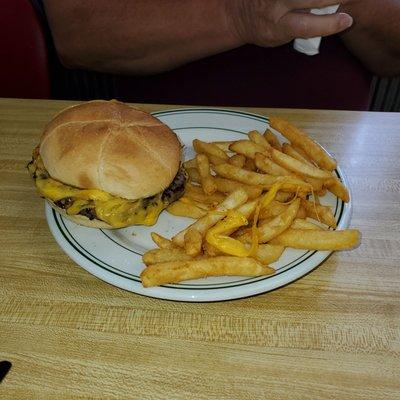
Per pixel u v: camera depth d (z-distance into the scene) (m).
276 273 0.28
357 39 0.65
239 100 0.69
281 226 0.29
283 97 0.69
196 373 0.24
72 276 0.30
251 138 0.38
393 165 0.40
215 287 0.27
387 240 0.33
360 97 0.70
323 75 0.68
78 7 0.64
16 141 0.44
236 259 0.27
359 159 0.41
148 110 0.48
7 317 0.27
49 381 0.23
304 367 0.24
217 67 0.68
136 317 0.27
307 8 0.47
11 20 0.60
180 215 0.34
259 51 0.66
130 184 0.31
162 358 0.25
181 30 0.63
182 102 0.70
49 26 0.68
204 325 0.27
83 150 0.31
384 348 0.25
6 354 0.25
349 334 0.26
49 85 0.63
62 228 0.32
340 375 0.24
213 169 0.37
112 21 0.64
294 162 0.34
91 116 0.32
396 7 0.63
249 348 0.25
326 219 0.31
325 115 0.47
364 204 0.36
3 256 0.32
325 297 0.28
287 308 0.28
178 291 0.27
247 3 0.56
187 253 0.27
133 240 0.32
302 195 0.33
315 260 0.29
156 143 0.32
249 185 0.34
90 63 0.68
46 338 0.26
